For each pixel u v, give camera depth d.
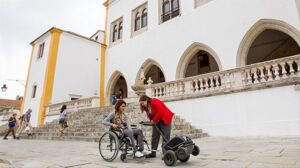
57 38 19.00
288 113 7.71
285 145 5.16
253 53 15.15
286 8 10.51
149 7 18.14
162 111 4.18
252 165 3.16
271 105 8.15
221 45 12.69
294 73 7.88
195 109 10.35
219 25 13.05
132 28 19.48
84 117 13.27
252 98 8.68
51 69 18.02
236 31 12.20
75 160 4.21
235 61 11.87
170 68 15.16
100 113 12.82
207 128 9.74
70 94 18.72
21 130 13.41
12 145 7.96
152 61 16.77
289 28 10.27
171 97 11.33
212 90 9.88
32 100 18.92
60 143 8.47
